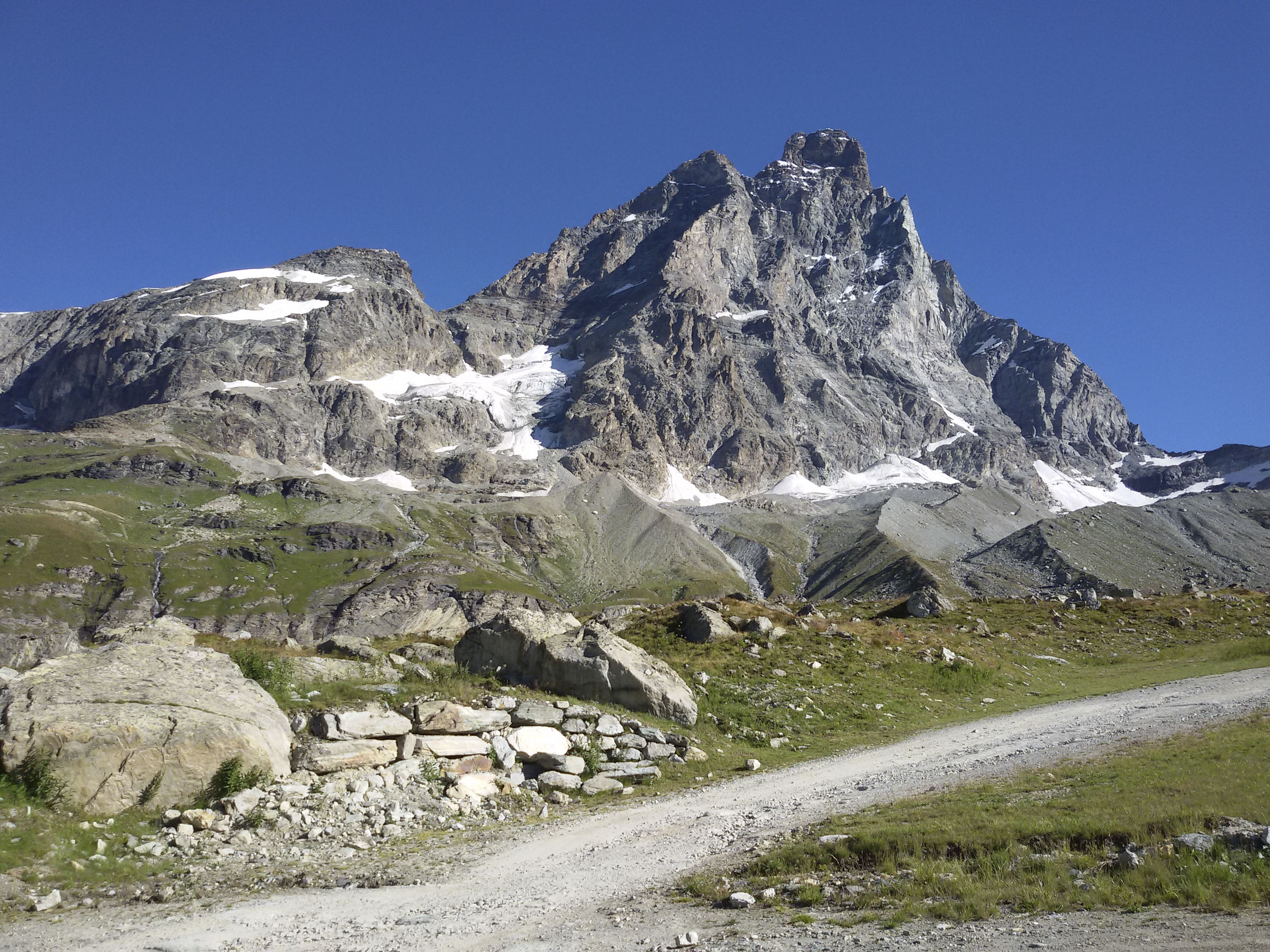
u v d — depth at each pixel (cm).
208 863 2222
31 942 1714
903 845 2008
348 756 2769
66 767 2350
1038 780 2645
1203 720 3441
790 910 1744
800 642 5403
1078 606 8250
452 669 3925
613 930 1691
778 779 3189
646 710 3775
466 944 1656
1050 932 1474
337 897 1992
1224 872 1628
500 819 2716
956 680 5122
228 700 2733
